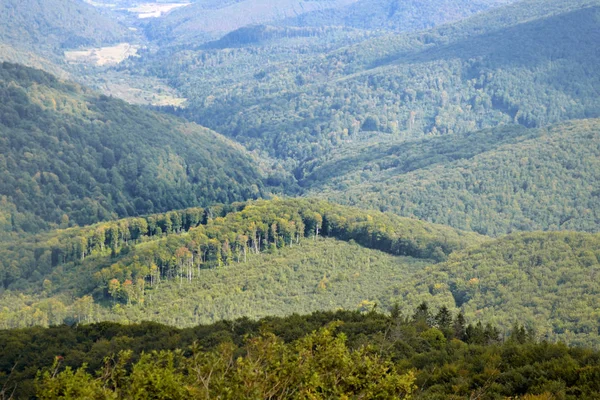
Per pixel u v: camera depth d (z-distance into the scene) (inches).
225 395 709.9
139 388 719.1
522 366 1264.8
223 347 799.1
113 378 758.5
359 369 794.8
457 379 1220.5
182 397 715.4
